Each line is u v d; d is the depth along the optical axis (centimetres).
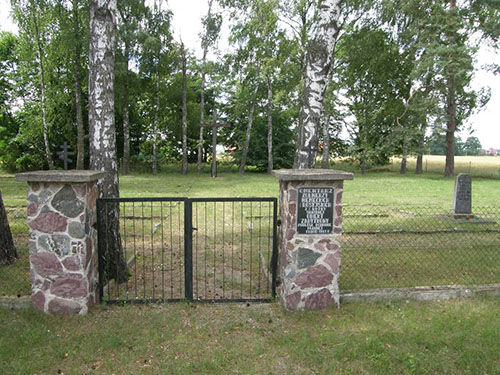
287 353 340
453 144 2498
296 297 426
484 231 852
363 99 2711
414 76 1902
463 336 361
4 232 570
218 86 3306
